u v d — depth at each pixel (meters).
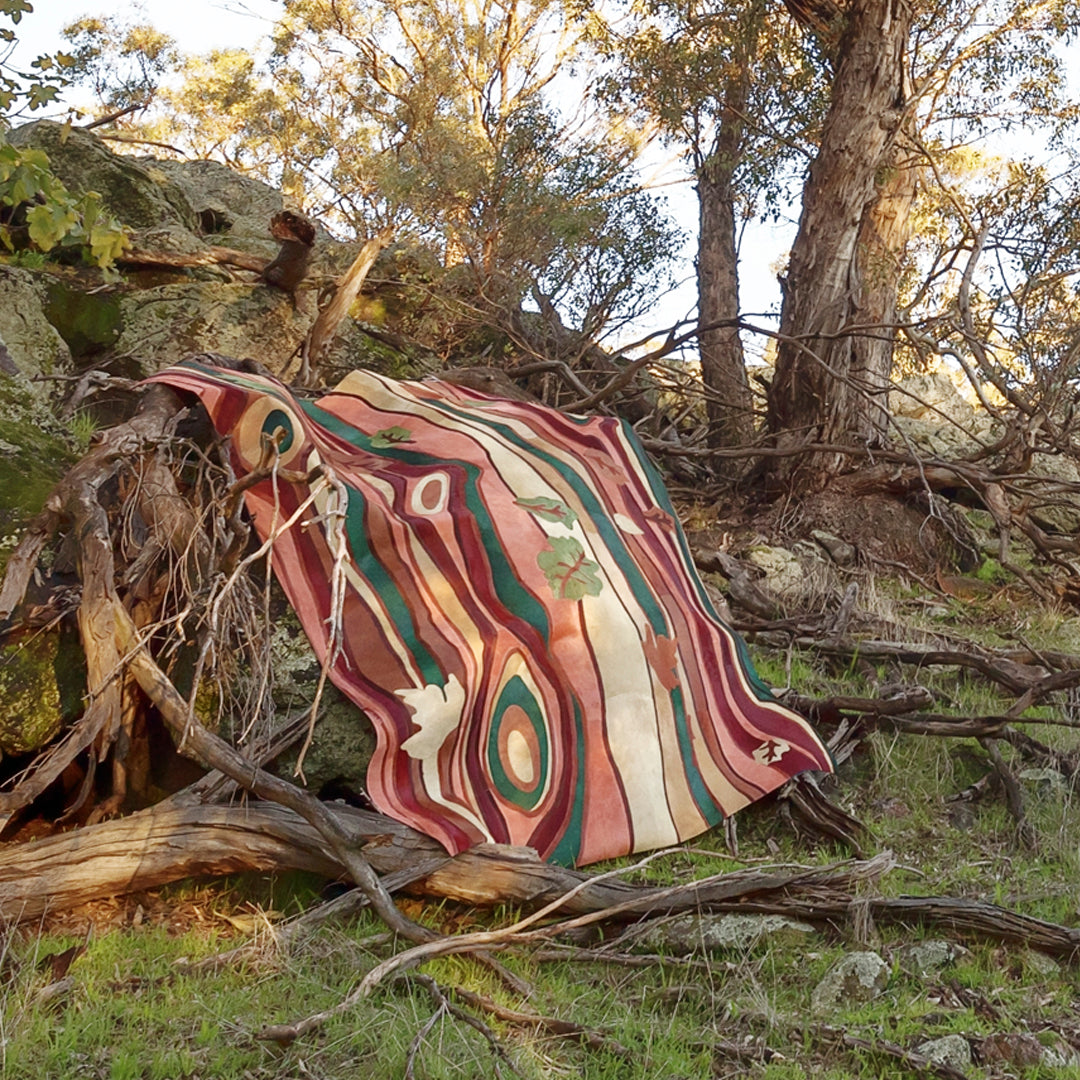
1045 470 11.63
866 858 4.93
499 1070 3.29
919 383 14.37
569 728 4.97
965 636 7.81
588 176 12.22
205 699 4.67
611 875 4.07
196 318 8.48
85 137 9.41
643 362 9.07
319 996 3.64
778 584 8.40
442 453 5.85
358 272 8.31
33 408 5.64
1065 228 10.54
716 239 13.46
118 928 4.07
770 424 10.63
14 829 4.57
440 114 13.81
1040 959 4.09
